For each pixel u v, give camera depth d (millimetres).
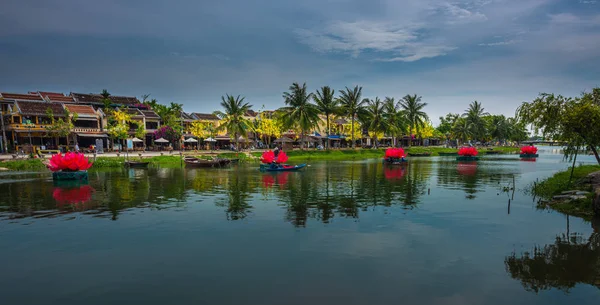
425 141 114688
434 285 7617
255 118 78875
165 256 9398
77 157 26469
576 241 10461
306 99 57750
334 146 87812
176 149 67250
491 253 9516
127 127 55531
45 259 9266
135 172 33031
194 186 22781
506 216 13656
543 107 17141
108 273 8328
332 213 14320
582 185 18062
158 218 13594
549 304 6812
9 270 8570
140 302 6930
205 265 8750
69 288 7586
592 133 15609
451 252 9594
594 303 6828
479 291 7348
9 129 49438
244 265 8734
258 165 42469
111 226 12445
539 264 8734
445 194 19016
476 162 48031
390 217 13562
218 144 75562
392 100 74062
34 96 59562
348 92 64250
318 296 7137
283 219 13320
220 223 12758
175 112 70500
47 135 51312
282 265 8727
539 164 43438
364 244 10281
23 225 12633
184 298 7074
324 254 9461
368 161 50469
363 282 7758
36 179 26812
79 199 17938
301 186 22609
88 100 64688
